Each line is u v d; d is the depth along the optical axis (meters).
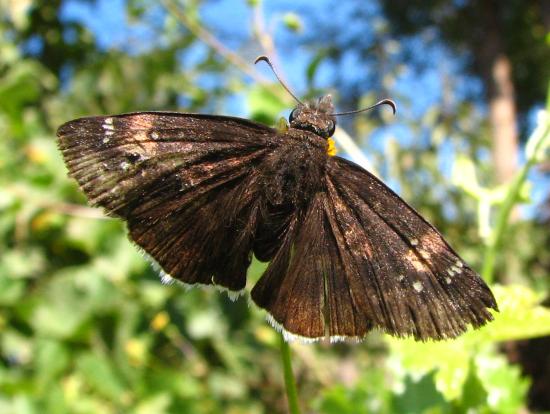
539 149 0.07
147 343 0.12
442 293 0.05
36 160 0.12
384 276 0.05
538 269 0.21
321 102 0.06
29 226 0.12
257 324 0.12
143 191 0.05
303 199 0.06
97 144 0.05
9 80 0.12
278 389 0.14
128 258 0.12
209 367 0.12
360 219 0.06
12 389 0.10
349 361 0.15
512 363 0.19
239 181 0.06
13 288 0.11
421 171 0.20
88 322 0.11
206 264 0.05
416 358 0.07
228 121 0.06
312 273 0.05
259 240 0.06
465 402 0.06
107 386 0.11
